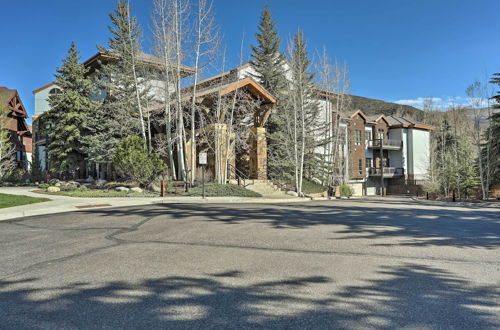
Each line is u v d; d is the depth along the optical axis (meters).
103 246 6.54
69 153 26.59
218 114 22.06
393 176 49.97
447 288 4.23
